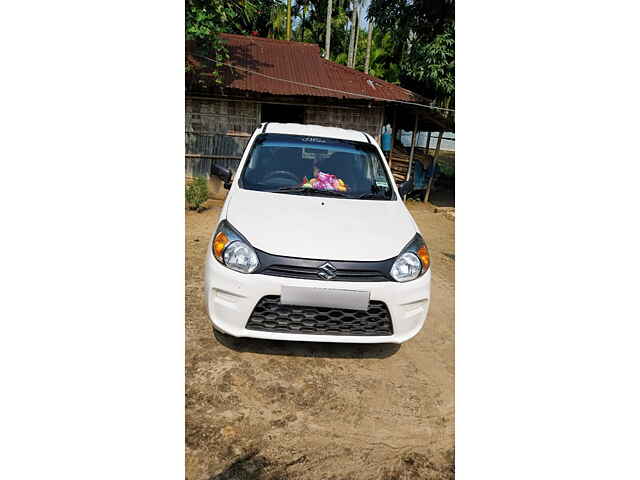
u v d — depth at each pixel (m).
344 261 2.14
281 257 2.12
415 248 2.37
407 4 8.91
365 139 3.47
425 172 9.38
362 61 14.95
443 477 1.84
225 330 2.21
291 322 2.20
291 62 8.83
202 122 7.51
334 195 2.84
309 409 2.14
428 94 9.80
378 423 2.11
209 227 5.37
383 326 2.26
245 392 2.20
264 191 2.76
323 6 16.98
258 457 1.85
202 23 6.31
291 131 3.36
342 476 1.80
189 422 1.98
